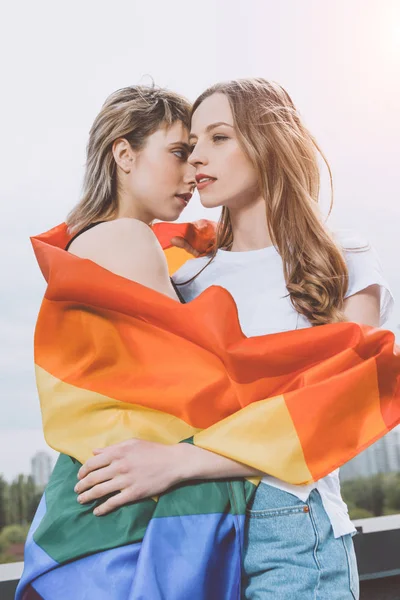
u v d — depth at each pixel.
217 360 1.34
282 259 1.51
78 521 1.26
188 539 1.22
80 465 1.32
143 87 1.61
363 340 1.33
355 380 1.30
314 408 1.27
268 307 1.49
